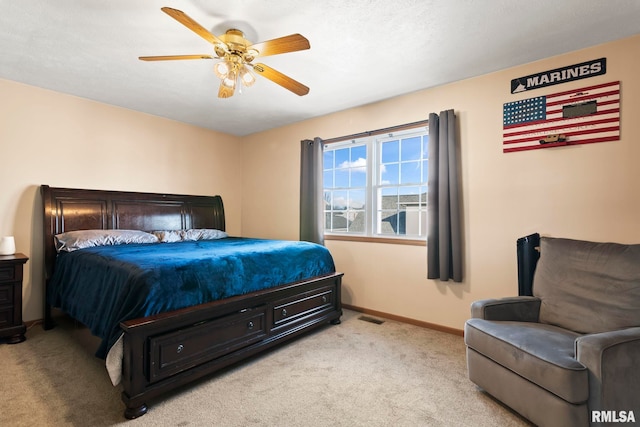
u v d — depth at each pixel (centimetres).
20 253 304
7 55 256
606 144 236
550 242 235
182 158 442
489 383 190
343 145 404
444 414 181
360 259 374
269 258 274
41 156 324
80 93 338
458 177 302
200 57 213
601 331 185
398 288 343
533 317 219
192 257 234
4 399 190
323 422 173
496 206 283
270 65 273
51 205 316
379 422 174
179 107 380
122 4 192
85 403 188
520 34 225
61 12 200
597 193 239
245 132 496
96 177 361
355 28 218
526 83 269
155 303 188
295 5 193
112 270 215
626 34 225
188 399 194
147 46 242
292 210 448
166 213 411
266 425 171
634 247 196
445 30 220
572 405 145
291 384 212
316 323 300
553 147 257
